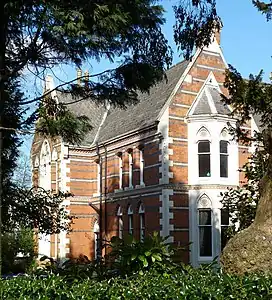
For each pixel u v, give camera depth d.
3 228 17.89
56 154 36.09
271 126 9.60
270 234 7.12
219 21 10.83
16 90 14.11
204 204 27.44
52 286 6.32
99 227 34.06
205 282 5.88
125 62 10.49
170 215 26.95
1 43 9.84
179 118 28.14
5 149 16.11
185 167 27.83
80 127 12.13
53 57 10.57
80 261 9.09
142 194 29.36
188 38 10.69
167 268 7.76
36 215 18.06
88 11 8.71
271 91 12.05
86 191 35.38
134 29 9.85
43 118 11.98
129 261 8.05
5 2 9.09
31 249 32.00
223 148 28.09
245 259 7.05
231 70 13.28
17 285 6.52
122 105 11.22
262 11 10.67
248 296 5.26
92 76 10.88
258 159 13.97
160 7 9.92
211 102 28.19
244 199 14.56
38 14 8.77
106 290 5.88
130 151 31.53
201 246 27.20
